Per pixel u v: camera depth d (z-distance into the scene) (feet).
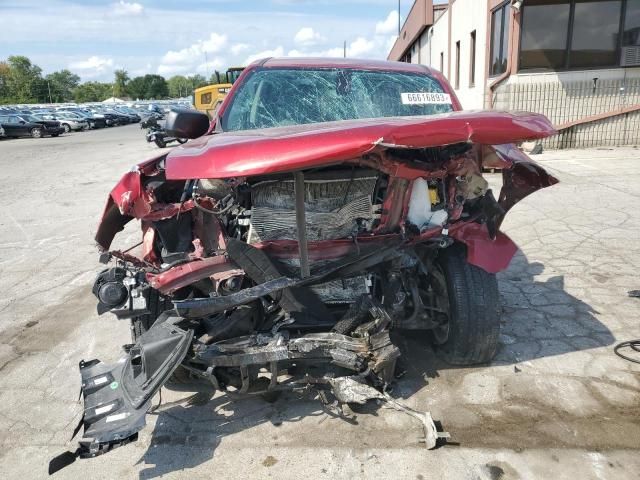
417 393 10.26
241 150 7.61
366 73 13.29
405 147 7.65
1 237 23.86
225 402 10.39
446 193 10.14
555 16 40.60
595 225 20.68
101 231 10.36
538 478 8.02
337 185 9.45
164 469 8.62
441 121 7.99
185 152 8.45
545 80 41.68
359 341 9.28
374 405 9.97
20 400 10.86
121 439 7.78
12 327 14.37
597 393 10.03
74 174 43.55
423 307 10.47
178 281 8.93
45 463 8.91
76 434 9.15
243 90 12.60
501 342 12.06
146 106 211.41
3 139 102.17
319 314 9.75
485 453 8.58
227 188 9.46
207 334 9.19
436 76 13.80
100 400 8.66
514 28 41.32
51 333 13.91
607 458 8.36
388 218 9.75
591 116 40.98
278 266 9.52
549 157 37.42
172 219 9.53
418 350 11.78
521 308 13.82
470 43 58.29
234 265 9.18
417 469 8.30
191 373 9.48
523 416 9.45
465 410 9.69
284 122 12.11
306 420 9.68
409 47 118.73
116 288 8.90
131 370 8.77
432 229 9.98
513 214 22.90
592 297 14.29
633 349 11.53
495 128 8.09
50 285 17.52
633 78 40.86
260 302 9.71
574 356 11.36
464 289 10.23
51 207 29.86
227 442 9.19
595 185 27.50
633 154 36.91
